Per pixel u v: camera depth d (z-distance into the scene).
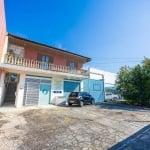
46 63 16.91
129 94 20.50
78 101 16.16
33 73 16.25
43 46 17.22
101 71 25.48
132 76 20.45
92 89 22.64
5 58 13.48
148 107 17.58
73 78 20.34
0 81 13.75
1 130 6.72
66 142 5.51
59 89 18.69
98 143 5.48
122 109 14.59
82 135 6.34
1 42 12.94
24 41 15.83
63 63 20.45
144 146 5.30
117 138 6.06
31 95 15.94
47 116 10.11
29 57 17.16
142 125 8.23
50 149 4.86
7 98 17.08
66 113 11.45
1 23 12.23
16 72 15.09
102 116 10.58
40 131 6.75
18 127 7.31
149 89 18.31
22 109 13.18
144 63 19.73
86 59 22.53
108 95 25.41
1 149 4.77
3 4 12.73
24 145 5.13
